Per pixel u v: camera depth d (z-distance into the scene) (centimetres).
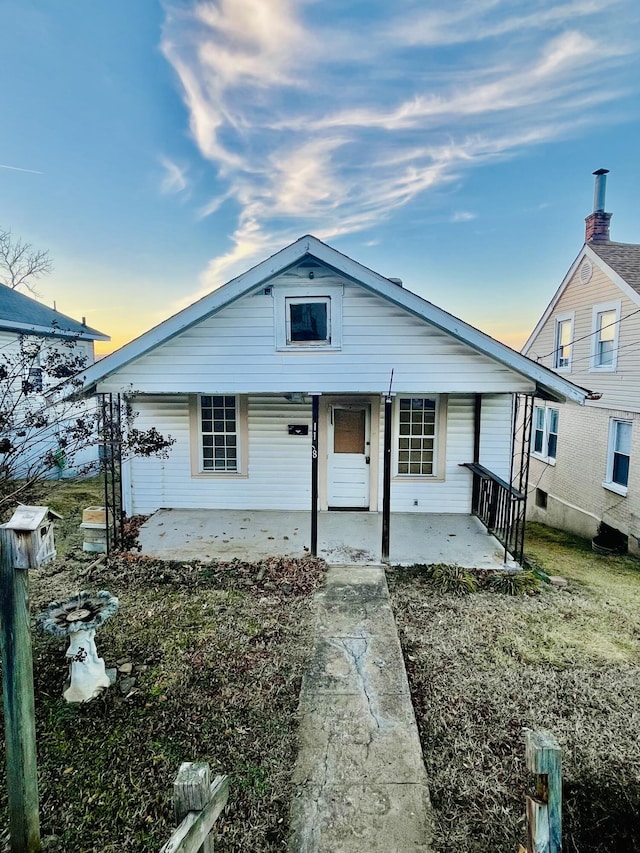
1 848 250
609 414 1207
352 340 653
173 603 541
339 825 265
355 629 487
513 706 371
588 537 1278
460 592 583
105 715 352
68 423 1069
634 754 321
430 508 870
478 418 840
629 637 488
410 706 369
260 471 889
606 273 1211
